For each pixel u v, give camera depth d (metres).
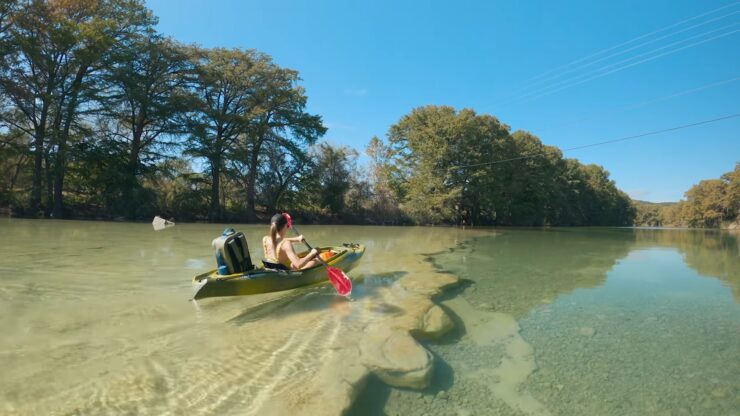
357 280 7.79
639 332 5.41
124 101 28.92
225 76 33.81
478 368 4.17
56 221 23.59
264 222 36.12
